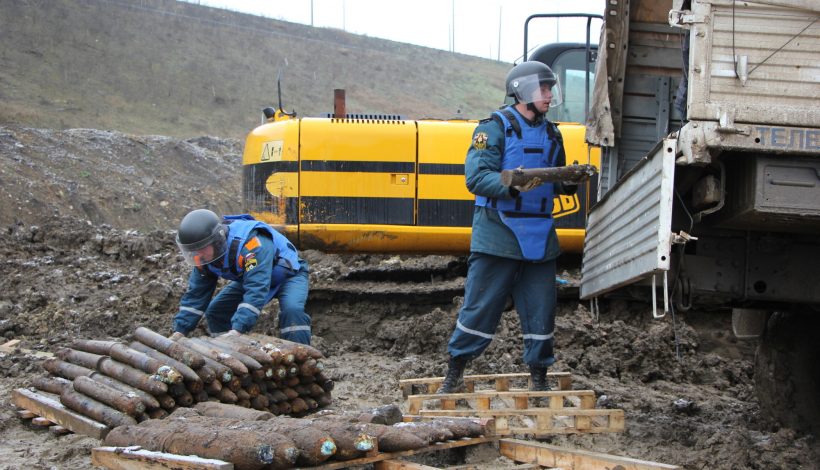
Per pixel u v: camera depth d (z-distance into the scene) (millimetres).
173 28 42656
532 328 5762
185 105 34406
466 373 7203
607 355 7719
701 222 5055
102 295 9164
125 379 5188
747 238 5102
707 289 5082
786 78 4332
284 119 9195
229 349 5496
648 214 4574
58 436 5281
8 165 18078
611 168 6273
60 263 10273
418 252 8742
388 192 8562
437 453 5008
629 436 5566
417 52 55812
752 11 4328
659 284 5109
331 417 4691
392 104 43094
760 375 5988
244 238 6066
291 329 6246
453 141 8570
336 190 8578
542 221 5664
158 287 8992
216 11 49188
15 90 29219
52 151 20188
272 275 6352
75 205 18172
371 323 9055
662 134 6277
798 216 4363
